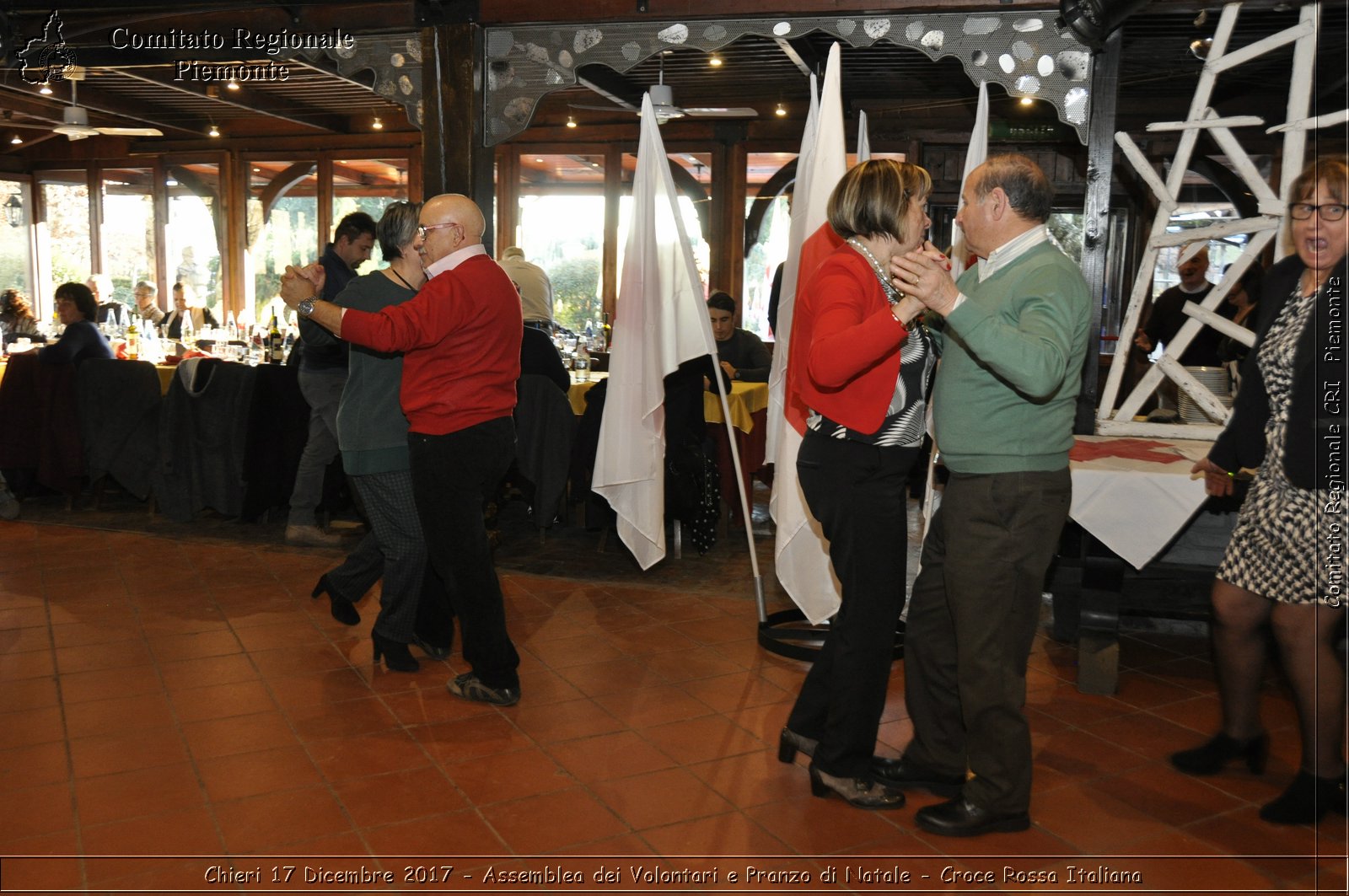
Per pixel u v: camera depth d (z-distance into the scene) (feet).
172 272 39.27
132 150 39.04
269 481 18.99
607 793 9.28
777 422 13.05
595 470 14.43
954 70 27.17
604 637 13.69
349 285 11.59
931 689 9.32
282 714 10.95
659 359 13.97
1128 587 13.16
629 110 32.22
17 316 28.50
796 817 8.89
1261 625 9.46
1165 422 14.67
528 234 35.37
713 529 17.79
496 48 16.71
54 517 19.99
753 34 15.74
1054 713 11.39
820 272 8.51
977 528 8.21
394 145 36.47
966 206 8.42
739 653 13.12
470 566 10.78
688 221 33.86
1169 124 13.73
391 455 11.45
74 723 10.64
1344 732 8.54
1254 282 17.83
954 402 8.25
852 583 8.61
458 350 10.37
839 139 12.14
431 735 10.48
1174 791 9.48
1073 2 13.74
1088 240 14.44
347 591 12.71
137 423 19.77
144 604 14.65
